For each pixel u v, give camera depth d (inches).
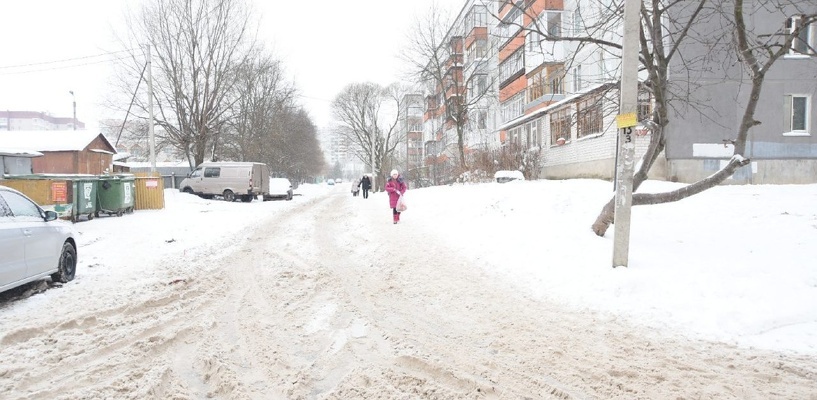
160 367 181.9
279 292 296.0
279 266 373.1
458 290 294.5
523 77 1096.8
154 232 563.5
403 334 219.5
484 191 648.4
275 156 2116.1
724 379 170.7
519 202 521.3
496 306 261.7
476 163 965.8
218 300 278.7
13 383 166.2
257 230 598.2
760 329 213.5
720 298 245.9
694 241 346.9
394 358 191.9
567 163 897.5
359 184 1583.4
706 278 267.6
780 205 419.8
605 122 763.4
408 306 264.2
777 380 169.9
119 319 239.8
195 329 226.1
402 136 2659.9
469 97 1459.2
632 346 202.4
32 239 277.9
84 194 662.5
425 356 191.9
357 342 209.9
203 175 1228.5
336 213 818.2
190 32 1315.2
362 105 2481.5
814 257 290.7
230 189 1211.2
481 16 1363.2
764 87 709.3
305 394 162.1
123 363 185.3
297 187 2508.6
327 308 260.8
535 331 221.9
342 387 165.3
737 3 301.0
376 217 685.3
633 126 293.4
